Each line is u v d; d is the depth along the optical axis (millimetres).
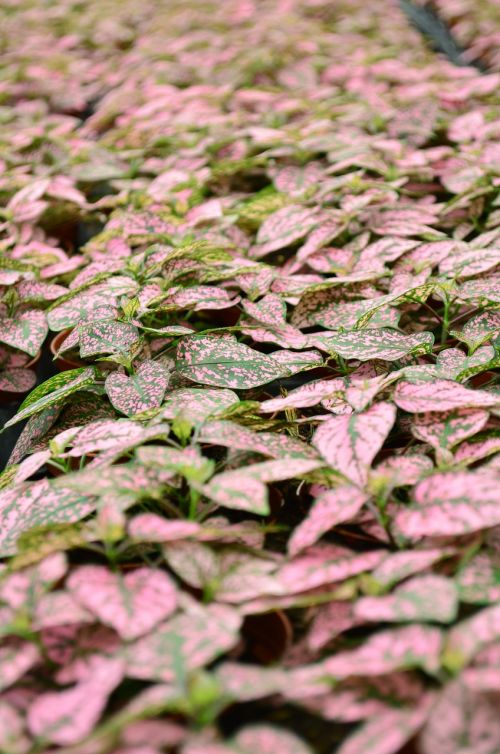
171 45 1985
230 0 2527
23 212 1015
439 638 602
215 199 1071
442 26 2311
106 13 2449
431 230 931
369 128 1298
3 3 2654
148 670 598
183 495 704
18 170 1213
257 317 829
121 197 1059
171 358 801
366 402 704
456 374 752
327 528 647
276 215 955
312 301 861
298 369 777
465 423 705
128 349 788
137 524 648
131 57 1968
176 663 598
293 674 598
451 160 1129
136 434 712
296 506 727
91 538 656
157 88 1605
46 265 966
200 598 659
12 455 775
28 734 593
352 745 580
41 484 705
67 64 1918
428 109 1282
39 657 624
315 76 1686
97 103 1862
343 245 958
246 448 688
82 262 950
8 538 680
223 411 716
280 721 628
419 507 653
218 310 898
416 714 586
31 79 1775
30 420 797
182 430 701
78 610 623
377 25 2162
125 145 1349
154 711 591
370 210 979
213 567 646
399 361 791
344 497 660
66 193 1050
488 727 579
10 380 864
